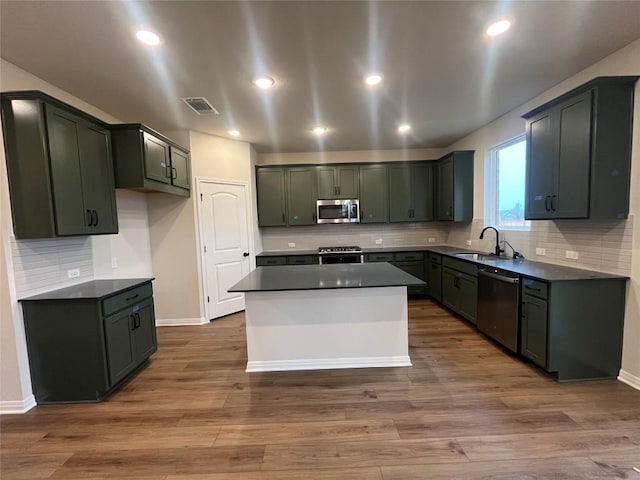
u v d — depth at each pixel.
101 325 2.37
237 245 4.68
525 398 2.28
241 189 4.71
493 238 4.15
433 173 5.37
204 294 4.25
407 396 2.36
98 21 1.86
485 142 4.21
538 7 1.83
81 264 2.92
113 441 1.95
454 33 2.09
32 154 2.22
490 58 2.42
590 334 2.47
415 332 3.66
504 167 4.02
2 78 2.26
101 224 2.80
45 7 1.71
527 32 2.09
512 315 2.88
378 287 2.77
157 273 4.17
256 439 1.94
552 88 2.97
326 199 5.36
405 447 1.83
